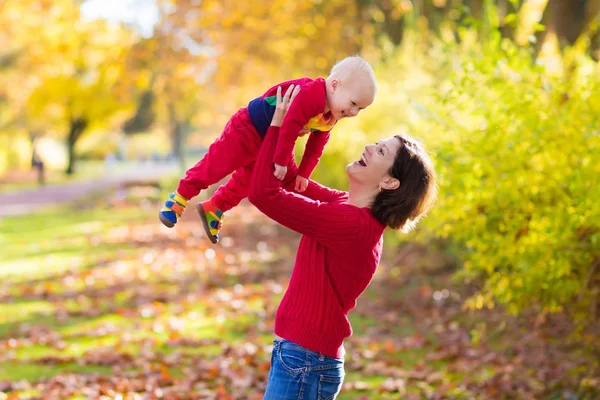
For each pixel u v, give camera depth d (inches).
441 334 332.2
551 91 218.1
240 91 1267.2
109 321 362.6
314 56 1028.5
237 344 311.9
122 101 1233.4
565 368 264.2
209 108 1795.0
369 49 805.9
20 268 534.9
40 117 1931.6
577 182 197.8
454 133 253.0
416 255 481.7
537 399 242.1
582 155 205.9
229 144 127.5
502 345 306.5
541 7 462.6
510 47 234.7
